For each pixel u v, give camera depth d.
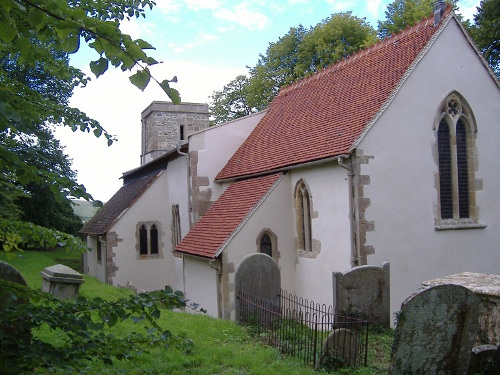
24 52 3.69
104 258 24.70
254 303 11.93
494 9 27.14
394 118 14.17
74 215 38.97
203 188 20.48
